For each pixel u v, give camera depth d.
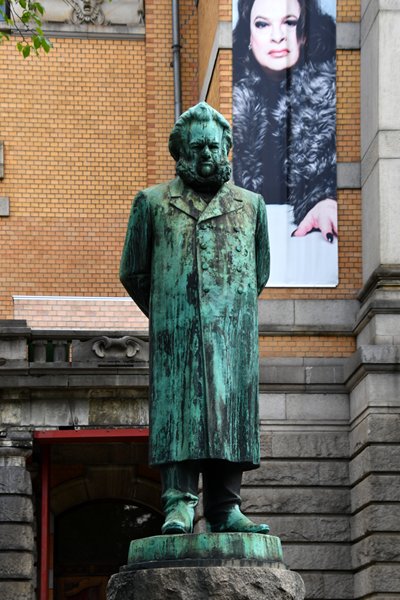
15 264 32.41
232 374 11.93
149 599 11.27
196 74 33.56
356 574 26.11
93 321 32.12
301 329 27.36
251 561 11.37
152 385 12.09
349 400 27.16
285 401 27.08
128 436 27.61
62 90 33.41
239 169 27.81
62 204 32.84
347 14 28.48
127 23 33.78
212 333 11.92
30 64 33.38
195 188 12.36
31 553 27.06
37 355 27.83
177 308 12.02
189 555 11.39
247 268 12.20
